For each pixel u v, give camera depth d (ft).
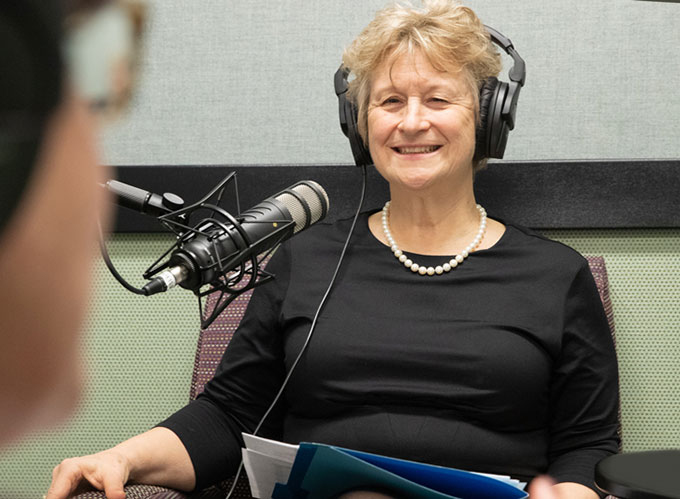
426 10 4.23
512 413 4.00
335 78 4.39
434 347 4.03
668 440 4.81
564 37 4.90
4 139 0.41
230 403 4.30
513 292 4.17
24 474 5.01
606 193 4.80
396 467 3.03
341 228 4.53
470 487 2.99
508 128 4.25
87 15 0.44
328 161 5.08
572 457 4.04
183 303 5.04
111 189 3.17
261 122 5.10
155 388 5.07
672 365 4.82
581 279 4.24
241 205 5.02
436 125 4.12
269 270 4.48
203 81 5.10
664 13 4.83
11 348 0.42
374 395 4.03
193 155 5.12
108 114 0.44
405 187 4.17
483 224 4.36
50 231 0.42
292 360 4.19
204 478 4.06
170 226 3.16
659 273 4.83
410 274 4.26
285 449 3.26
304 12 5.03
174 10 5.07
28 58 0.41
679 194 4.75
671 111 4.87
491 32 4.31
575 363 4.14
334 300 4.25
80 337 0.44
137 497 3.55
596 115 4.91
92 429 5.05
